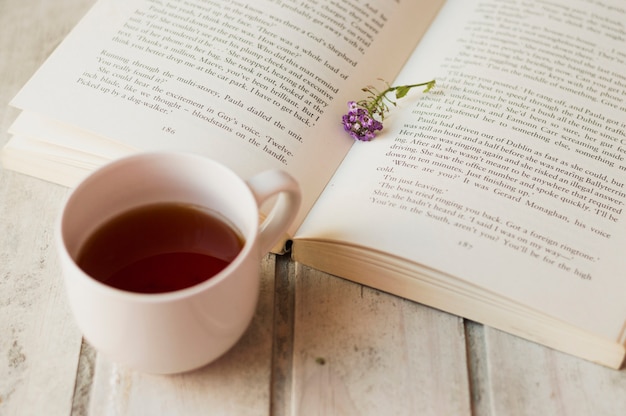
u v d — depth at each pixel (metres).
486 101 0.45
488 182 0.42
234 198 0.36
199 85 0.44
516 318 0.39
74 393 0.38
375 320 0.40
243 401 0.37
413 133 0.44
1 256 0.42
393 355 0.39
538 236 0.40
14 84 0.49
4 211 0.43
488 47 0.48
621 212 0.41
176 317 0.33
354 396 0.38
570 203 0.41
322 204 0.42
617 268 0.40
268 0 0.48
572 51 0.48
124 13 0.47
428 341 0.40
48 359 0.39
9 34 0.51
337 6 0.49
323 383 0.38
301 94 0.45
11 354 0.39
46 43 0.51
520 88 0.46
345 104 0.45
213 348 0.36
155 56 0.45
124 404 0.37
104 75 0.44
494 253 0.40
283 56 0.46
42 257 0.42
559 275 0.39
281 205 0.38
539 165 0.43
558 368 0.39
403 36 0.49
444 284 0.40
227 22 0.47
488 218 0.41
